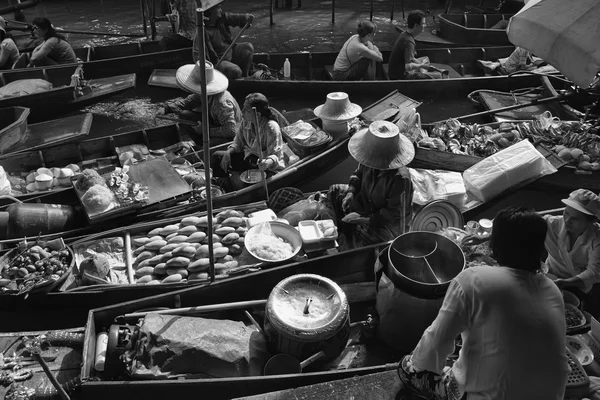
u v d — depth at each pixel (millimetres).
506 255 1997
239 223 4613
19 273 4000
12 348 3572
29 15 11781
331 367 3619
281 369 3283
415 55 8664
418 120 5930
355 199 4570
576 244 3660
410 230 4367
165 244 4441
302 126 5953
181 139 6203
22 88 7344
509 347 1911
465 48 9039
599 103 7008
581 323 3469
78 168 5617
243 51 7957
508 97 7527
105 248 4473
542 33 3449
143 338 3418
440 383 2309
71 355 3545
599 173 5613
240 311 3932
